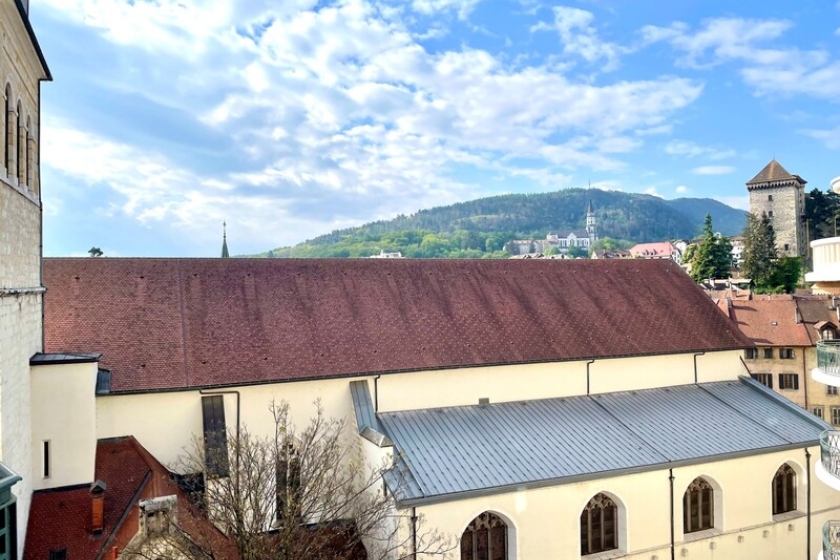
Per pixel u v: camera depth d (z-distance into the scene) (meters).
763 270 118.75
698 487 29.72
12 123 18.77
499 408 31.91
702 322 38.88
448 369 30.92
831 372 22.80
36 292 22.16
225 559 21.56
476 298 35.09
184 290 29.88
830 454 22.09
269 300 30.81
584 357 33.88
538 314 35.47
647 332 36.78
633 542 27.52
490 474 25.84
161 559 19.12
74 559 20.14
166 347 27.25
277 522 25.45
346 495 24.58
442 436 28.58
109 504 22.12
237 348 28.17
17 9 17.67
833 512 32.00
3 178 17.23
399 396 30.31
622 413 32.69
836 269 21.30
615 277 40.25
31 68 21.97
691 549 28.62
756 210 147.75
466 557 25.17
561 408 32.56
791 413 34.31
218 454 24.53
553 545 25.95
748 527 30.05
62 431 22.28
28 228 21.16
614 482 27.25
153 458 25.17
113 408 25.39
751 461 30.31
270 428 27.64
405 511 23.62
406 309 32.97
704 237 135.25
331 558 24.23
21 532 19.39
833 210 139.88
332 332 30.39
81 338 26.47
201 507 23.22
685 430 31.39
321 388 28.88
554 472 26.42
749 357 69.75
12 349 18.30
